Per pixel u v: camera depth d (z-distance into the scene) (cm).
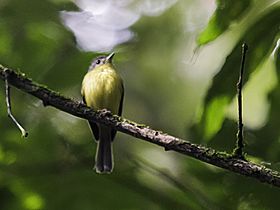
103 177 1130
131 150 1273
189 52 1532
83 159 1173
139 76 1587
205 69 1379
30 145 1176
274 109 920
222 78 813
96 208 1105
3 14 1258
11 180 1140
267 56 791
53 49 1245
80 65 1199
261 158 937
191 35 1538
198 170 1071
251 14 840
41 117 1212
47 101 706
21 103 1213
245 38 789
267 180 640
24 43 1246
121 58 1382
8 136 1177
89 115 704
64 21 1286
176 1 1545
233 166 647
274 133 934
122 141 1280
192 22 1534
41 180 1141
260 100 932
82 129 1216
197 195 1062
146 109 1557
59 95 707
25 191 1129
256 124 936
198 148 659
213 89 822
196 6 1512
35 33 1253
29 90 704
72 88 1194
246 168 644
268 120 928
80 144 1195
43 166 1158
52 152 1175
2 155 1163
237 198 1007
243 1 773
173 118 1490
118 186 1122
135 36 1525
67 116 1223
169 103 1534
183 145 663
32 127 1197
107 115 700
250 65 799
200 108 838
